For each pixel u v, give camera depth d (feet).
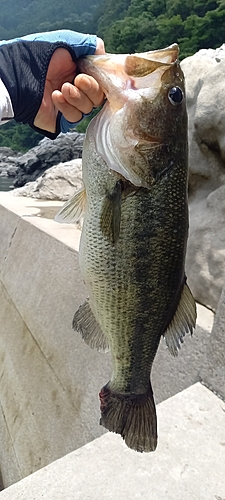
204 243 2.25
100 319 1.21
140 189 1.12
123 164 1.12
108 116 1.17
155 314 1.19
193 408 1.65
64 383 2.70
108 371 2.28
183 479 1.35
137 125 1.13
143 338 1.21
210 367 1.76
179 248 1.17
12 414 3.32
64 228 3.78
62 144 8.54
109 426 1.23
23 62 1.24
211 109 2.34
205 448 1.47
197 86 2.52
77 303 2.83
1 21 90.84
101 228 1.14
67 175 5.59
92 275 1.18
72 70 1.29
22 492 1.32
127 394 1.24
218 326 1.76
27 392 3.17
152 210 1.13
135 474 1.37
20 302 3.77
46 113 1.30
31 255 3.86
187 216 1.19
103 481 1.35
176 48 1.20
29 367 3.27
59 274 3.21
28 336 3.48
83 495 1.30
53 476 1.37
